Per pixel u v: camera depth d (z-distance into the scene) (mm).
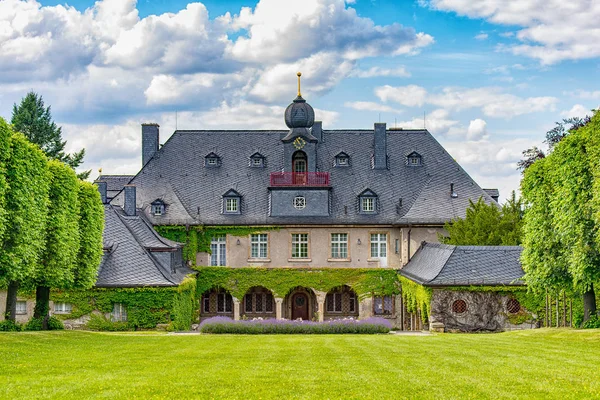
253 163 67188
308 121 66062
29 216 38875
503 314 46531
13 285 41812
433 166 66875
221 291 64312
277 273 62844
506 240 53125
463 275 46969
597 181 36375
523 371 22109
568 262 40719
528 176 43750
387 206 64625
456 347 29797
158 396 18656
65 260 44344
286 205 64750
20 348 29156
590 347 29688
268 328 48344
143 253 52812
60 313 50688
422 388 19562
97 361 25328
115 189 82812
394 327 62000
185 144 68500
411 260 62031
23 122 89562
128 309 50812
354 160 67312
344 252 64375
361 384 20219
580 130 39781
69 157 92375
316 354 27469
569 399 18062
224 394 18969
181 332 50531
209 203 65125
